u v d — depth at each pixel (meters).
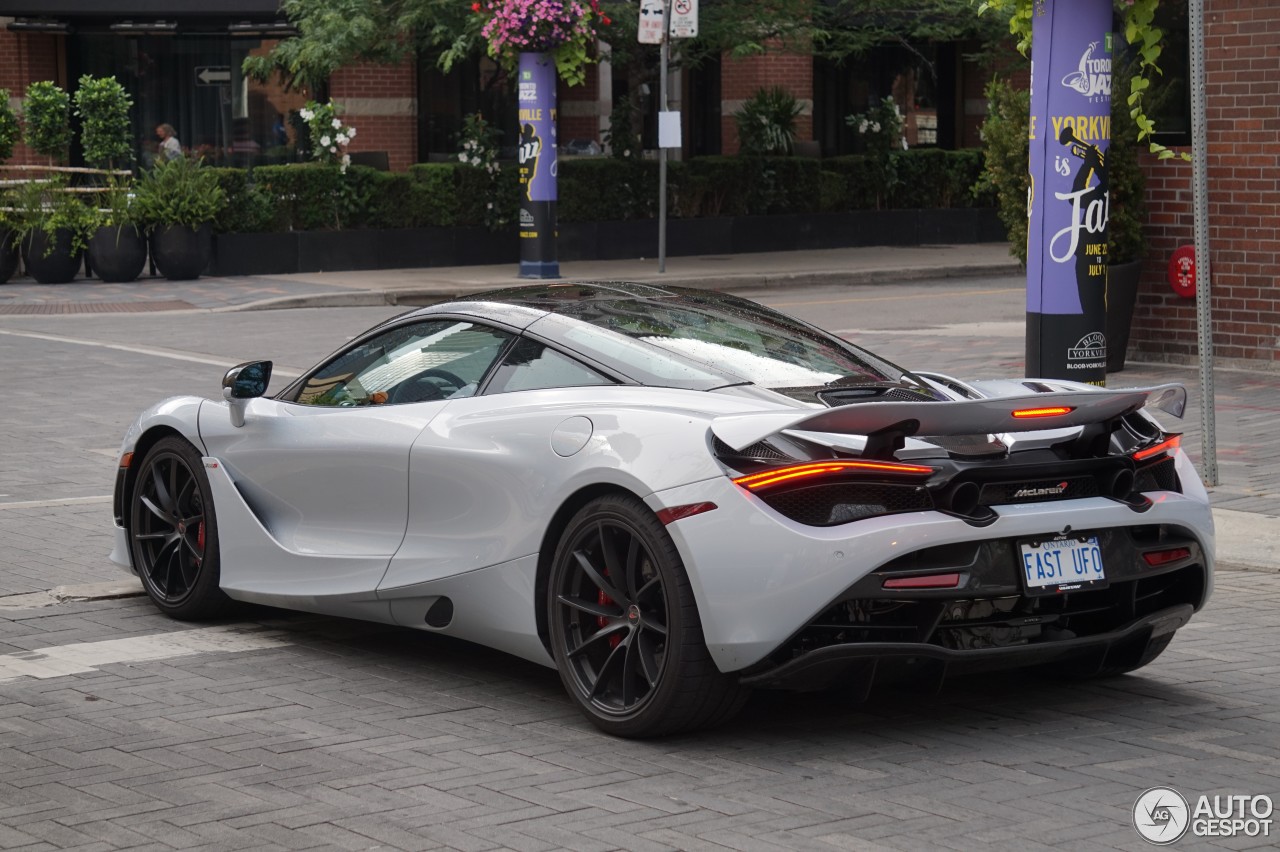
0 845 4.39
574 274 25.14
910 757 5.18
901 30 31.80
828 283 25.69
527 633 5.64
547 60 23.98
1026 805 4.71
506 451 5.69
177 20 30.41
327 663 6.42
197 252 24.44
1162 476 5.65
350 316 20.72
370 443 6.22
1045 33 9.70
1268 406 12.54
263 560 6.68
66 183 26.05
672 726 5.23
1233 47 14.05
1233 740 5.39
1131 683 6.13
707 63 33.88
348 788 4.88
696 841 4.41
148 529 7.25
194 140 31.23
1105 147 9.77
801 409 5.26
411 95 30.17
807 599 4.87
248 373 6.70
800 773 5.02
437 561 5.94
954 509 5.00
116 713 5.70
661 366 5.60
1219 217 14.37
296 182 25.45
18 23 30.06
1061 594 5.22
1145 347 15.04
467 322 6.27
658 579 5.14
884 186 31.08
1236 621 7.14
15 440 11.82
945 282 26.11
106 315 20.61
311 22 25.67
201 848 4.36
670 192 28.42
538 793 4.82
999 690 6.02
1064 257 9.84
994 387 6.07
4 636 6.83
